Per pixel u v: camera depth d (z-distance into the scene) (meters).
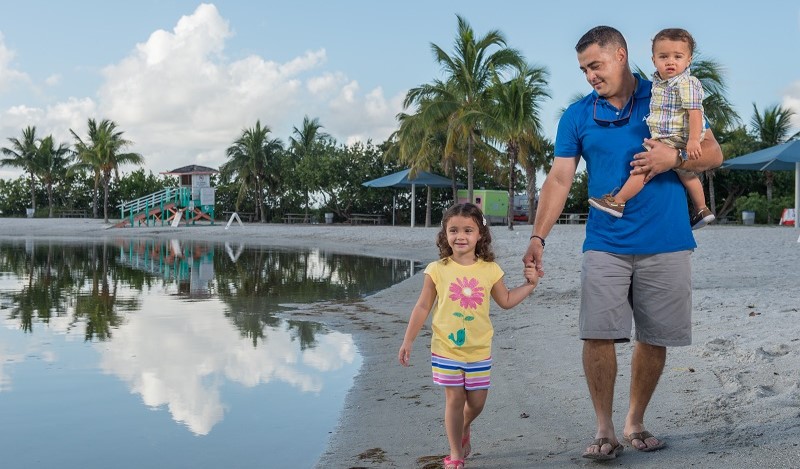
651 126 3.14
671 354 5.09
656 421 3.66
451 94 29.64
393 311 9.22
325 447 3.75
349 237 28.92
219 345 6.82
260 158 51.16
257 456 3.64
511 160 28.05
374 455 3.57
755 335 5.45
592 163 3.31
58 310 9.34
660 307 3.21
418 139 35.41
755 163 25.47
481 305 3.15
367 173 47.41
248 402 4.71
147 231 37.28
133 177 59.53
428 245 24.47
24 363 5.95
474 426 3.87
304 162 48.97
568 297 9.05
